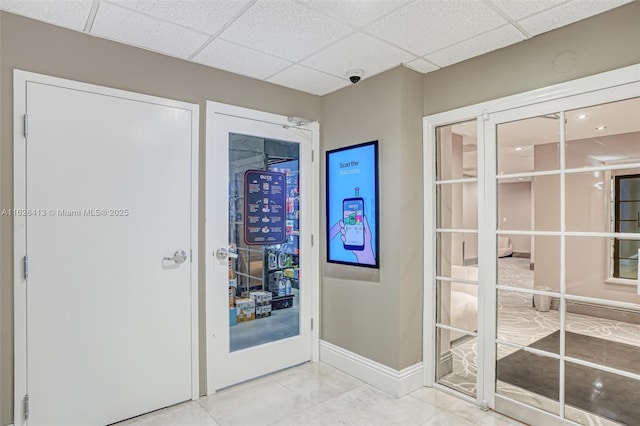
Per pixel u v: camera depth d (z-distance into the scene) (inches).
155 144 97.8
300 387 111.5
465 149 106.1
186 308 102.8
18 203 79.7
